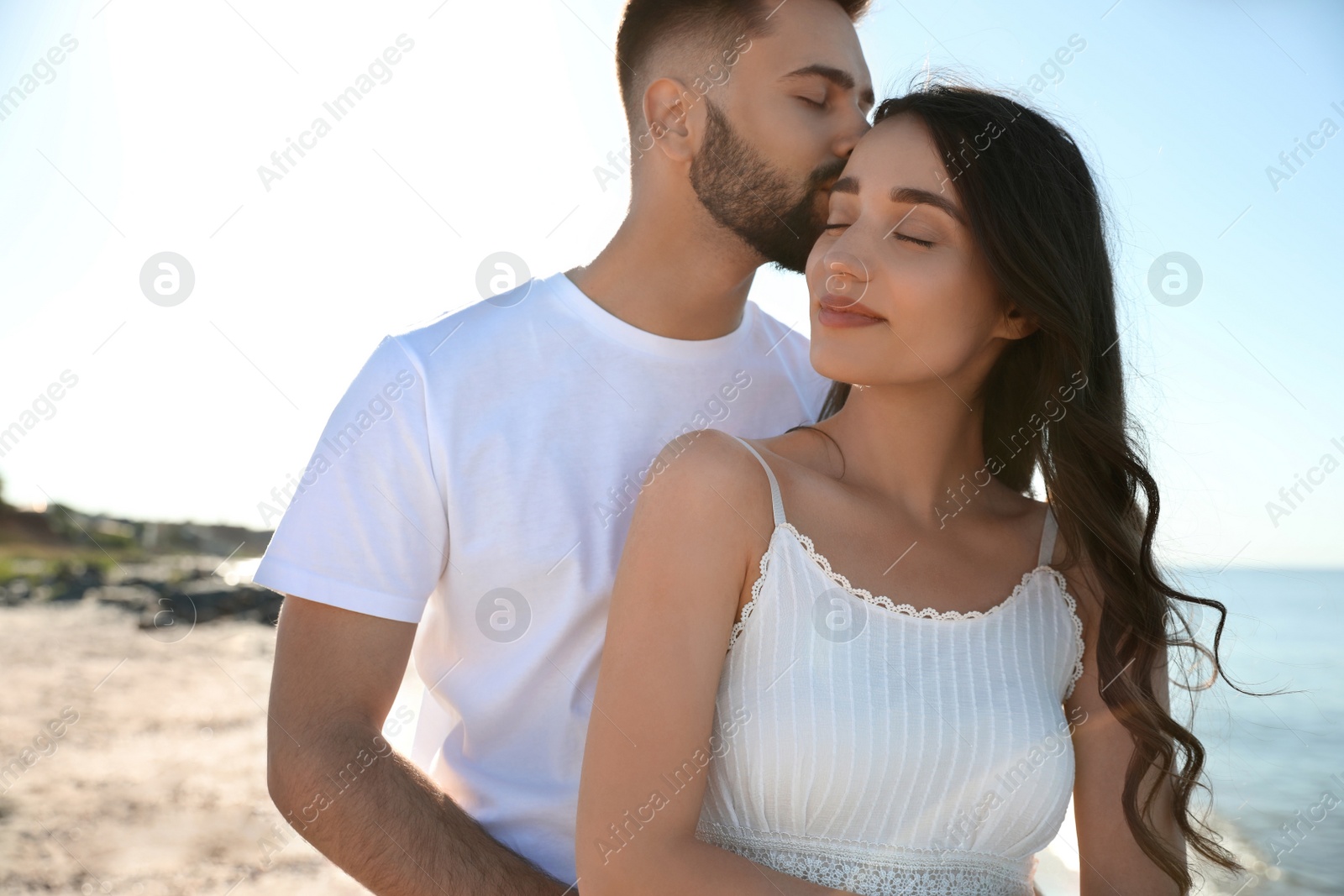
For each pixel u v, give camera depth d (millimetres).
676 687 1417
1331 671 11805
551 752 1923
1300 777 8406
